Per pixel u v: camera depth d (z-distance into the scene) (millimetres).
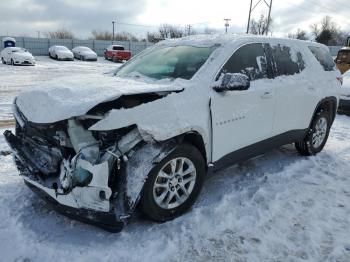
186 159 3312
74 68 24641
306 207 3748
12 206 3496
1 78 16531
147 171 2959
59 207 2914
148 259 2809
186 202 3430
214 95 3475
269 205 3734
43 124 2803
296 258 2908
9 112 8148
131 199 2898
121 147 2834
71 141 2789
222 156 3719
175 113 3074
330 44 66688
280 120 4480
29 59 26016
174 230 3199
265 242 3105
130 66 4410
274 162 5082
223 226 3307
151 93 3080
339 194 4105
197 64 3734
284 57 4676
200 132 3334
